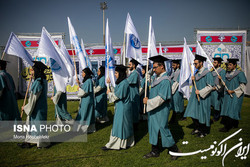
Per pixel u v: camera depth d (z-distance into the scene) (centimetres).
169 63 733
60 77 470
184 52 511
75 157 364
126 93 386
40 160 353
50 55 441
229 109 509
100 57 1096
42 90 396
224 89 546
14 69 1239
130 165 334
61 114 551
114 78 516
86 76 503
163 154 376
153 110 353
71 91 1080
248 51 1192
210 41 1075
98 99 601
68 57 624
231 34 1067
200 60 485
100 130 535
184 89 534
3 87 493
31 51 1080
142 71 661
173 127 562
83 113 495
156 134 348
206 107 461
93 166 332
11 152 387
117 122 389
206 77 466
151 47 419
